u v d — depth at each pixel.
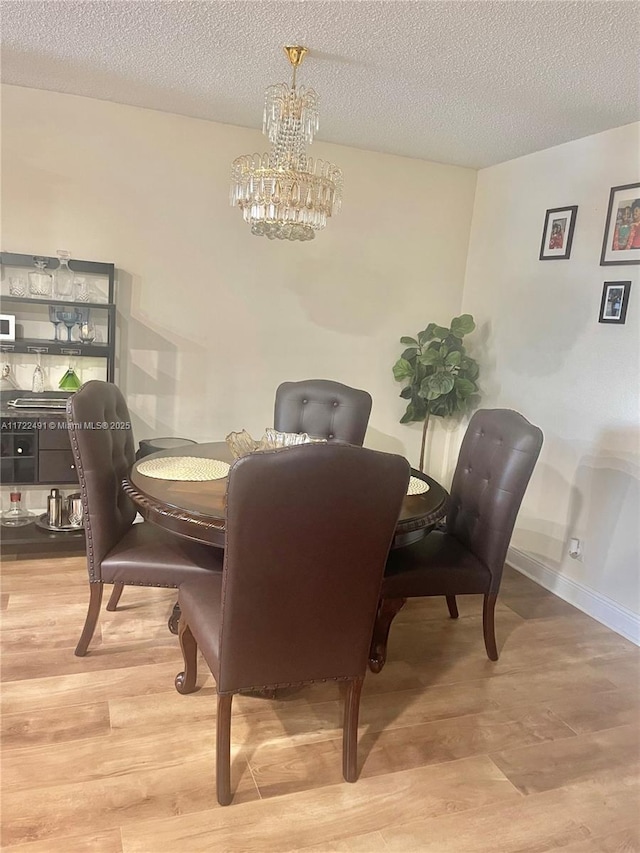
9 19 2.22
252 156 2.31
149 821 1.65
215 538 1.91
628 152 2.89
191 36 2.29
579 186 3.18
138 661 2.35
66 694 2.13
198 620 1.85
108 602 2.73
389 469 1.53
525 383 3.57
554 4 1.84
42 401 3.15
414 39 2.17
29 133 3.10
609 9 1.84
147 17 2.16
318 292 3.79
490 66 2.35
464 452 2.67
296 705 2.18
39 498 3.45
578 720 2.21
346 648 1.74
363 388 4.02
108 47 2.46
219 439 3.75
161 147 3.33
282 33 2.20
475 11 1.93
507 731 2.12
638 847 1.69
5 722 1.97
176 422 3.64
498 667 2.52
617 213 2.94
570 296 3.24
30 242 3.21
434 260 4.04
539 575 3.41
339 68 2.48
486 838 1.68
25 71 2.81
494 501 2.38
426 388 3.72
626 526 2.88
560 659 2.61
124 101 3.17
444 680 2.40
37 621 2.58
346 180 3.72
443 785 1.86
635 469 2.84
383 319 3.98
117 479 2.37
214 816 1.68
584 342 3.15
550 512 3.36
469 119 3.01
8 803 1.67
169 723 2.03
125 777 1.79
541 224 3.45
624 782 1.93
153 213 3.38
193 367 3.62
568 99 2.63
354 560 1.62
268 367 3.77
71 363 3.41
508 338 3.72
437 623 2.85
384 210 3.84
